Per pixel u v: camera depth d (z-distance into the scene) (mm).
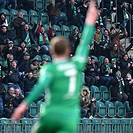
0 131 56781
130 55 77312
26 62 69938
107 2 87438
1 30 74062
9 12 81000
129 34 85938
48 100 21281
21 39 75125
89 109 65750
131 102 71062
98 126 59906
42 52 75125
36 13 82938
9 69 67562
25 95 66938
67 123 20922
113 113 69875
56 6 82875
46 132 21031
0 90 63875
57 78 21219
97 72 72938
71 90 21266
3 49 71688
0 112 62406
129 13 86000
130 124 60625
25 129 57375
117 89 71812
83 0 84875
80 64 21609
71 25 83250
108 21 87438
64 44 21578
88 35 22000
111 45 77562
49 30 77375
